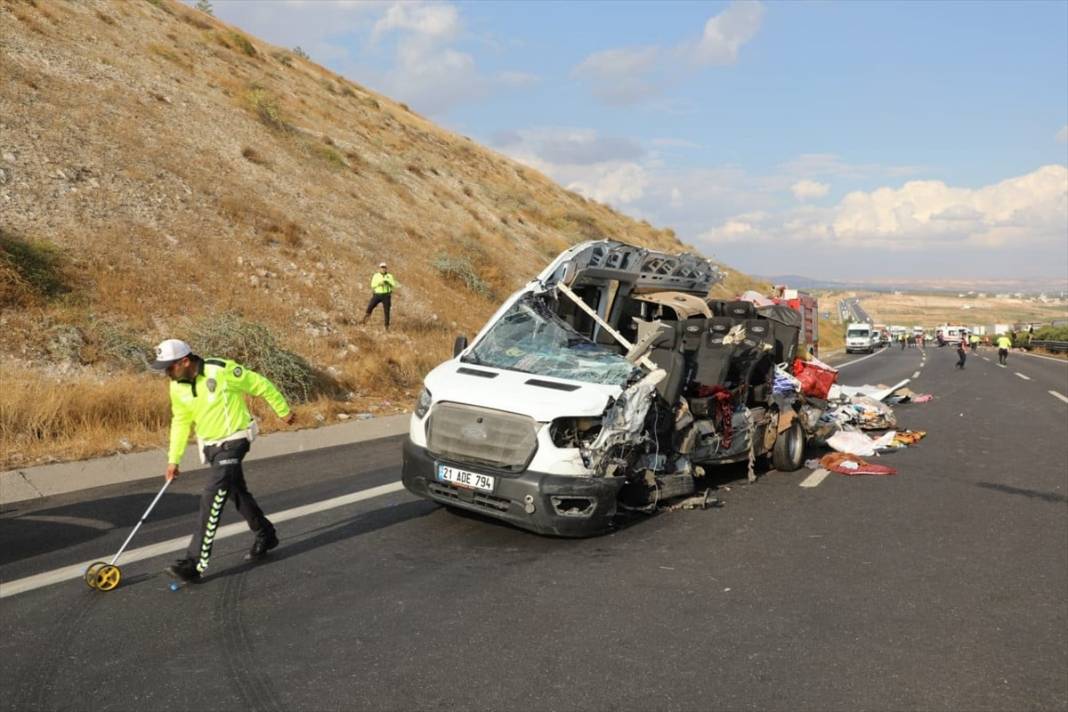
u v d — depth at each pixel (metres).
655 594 5.15
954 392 19.98
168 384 11.14
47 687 3.67
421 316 21.02
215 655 4.07
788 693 3.83
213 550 5.78
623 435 6.34
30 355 11.38
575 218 45.34
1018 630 4.69
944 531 6.85
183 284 15.73
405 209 30.28
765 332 9.19
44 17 25.08
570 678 3.92
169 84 26.08
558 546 6.14
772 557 6.02
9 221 14.48
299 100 36.19
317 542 6.05
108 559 5.48
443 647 4.25
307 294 18.33
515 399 6.15
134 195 18.02
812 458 10.30
